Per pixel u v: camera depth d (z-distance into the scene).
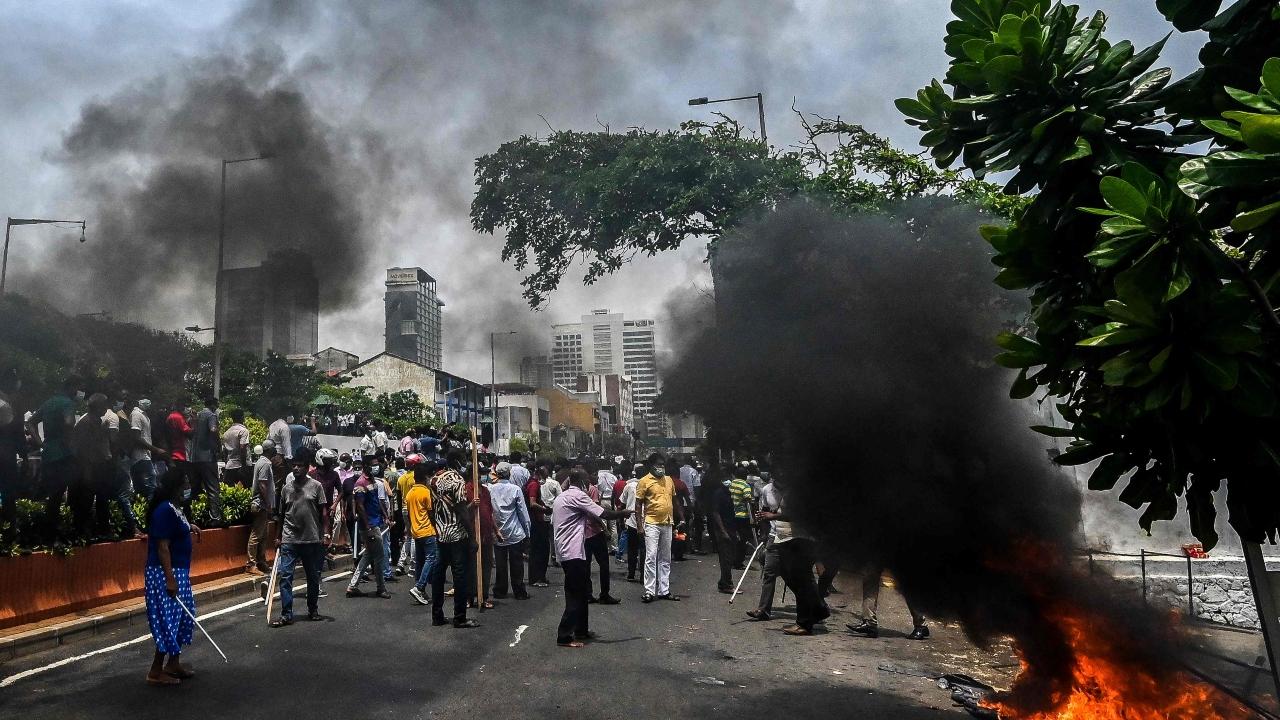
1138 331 3.00
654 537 11.20
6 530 7.84
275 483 13.48
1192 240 2.89
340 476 14.50
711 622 9.52
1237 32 3.37
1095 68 3.41
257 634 8.27
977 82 3.63
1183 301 2.92
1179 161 3.29
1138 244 2.95
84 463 8.95
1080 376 3.66
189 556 6.59
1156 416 3.19
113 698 5.84
